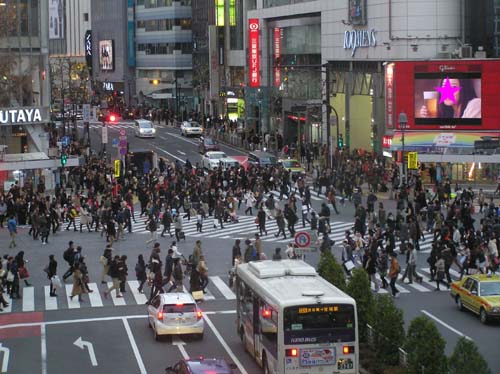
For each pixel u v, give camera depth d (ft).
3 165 322.75
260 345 130.41
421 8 366.43
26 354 143.84
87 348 146.51
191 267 181.27
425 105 348.18
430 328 112.68
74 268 181.57
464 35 367.45
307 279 131.64
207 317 165.68
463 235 213.46
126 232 255.09
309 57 458.50
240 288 144.97
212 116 595.88
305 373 118.62
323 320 119.03
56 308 173.99
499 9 373.40
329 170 327.06
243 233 250.37
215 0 600.39
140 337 152.66
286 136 483.92
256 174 317.83
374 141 384.06
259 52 508.94
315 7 439.63
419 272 199.41
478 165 329.93
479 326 154.51
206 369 110.22
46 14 368.89
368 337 136.26
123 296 182.39
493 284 160.04
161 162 355.36
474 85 344.69
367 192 316.60
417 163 315.17
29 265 211.00
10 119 355.36
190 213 278.67
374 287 182.91
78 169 334.85
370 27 389.19
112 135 535.19
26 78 365.40
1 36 360.69
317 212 278.46
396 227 222.89
